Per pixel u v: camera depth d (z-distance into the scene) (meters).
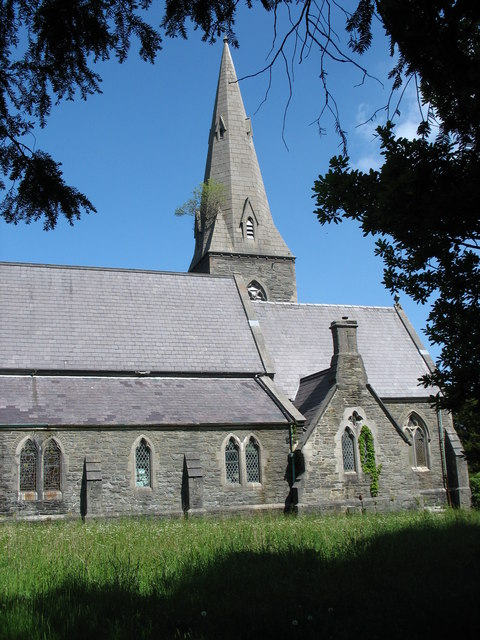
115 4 9.66
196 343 37.91
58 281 38.34
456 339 12.14
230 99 60.09
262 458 32.59
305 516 30.52
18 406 30.39
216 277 42.72
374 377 41.19
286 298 55.56
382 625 10.70
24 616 11.34
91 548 18.11
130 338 36.78
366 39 9.59
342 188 11.30
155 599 12.52
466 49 10.01
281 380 39.34
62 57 9.98
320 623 11.05
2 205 10.77
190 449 31.53
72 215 10.98
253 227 56.72
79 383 33.53
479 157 10.23
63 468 29.39
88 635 10.55
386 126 10.66
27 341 34.59
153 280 40.81
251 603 12.27
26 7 9.47
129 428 30.64
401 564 15.55
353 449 34.03
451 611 11.15
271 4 9.77
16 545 18.95
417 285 12.71
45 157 10.59
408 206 10.32
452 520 25.77
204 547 18.12
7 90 10.23
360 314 45.47
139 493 30.28
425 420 40.62
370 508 33.25
